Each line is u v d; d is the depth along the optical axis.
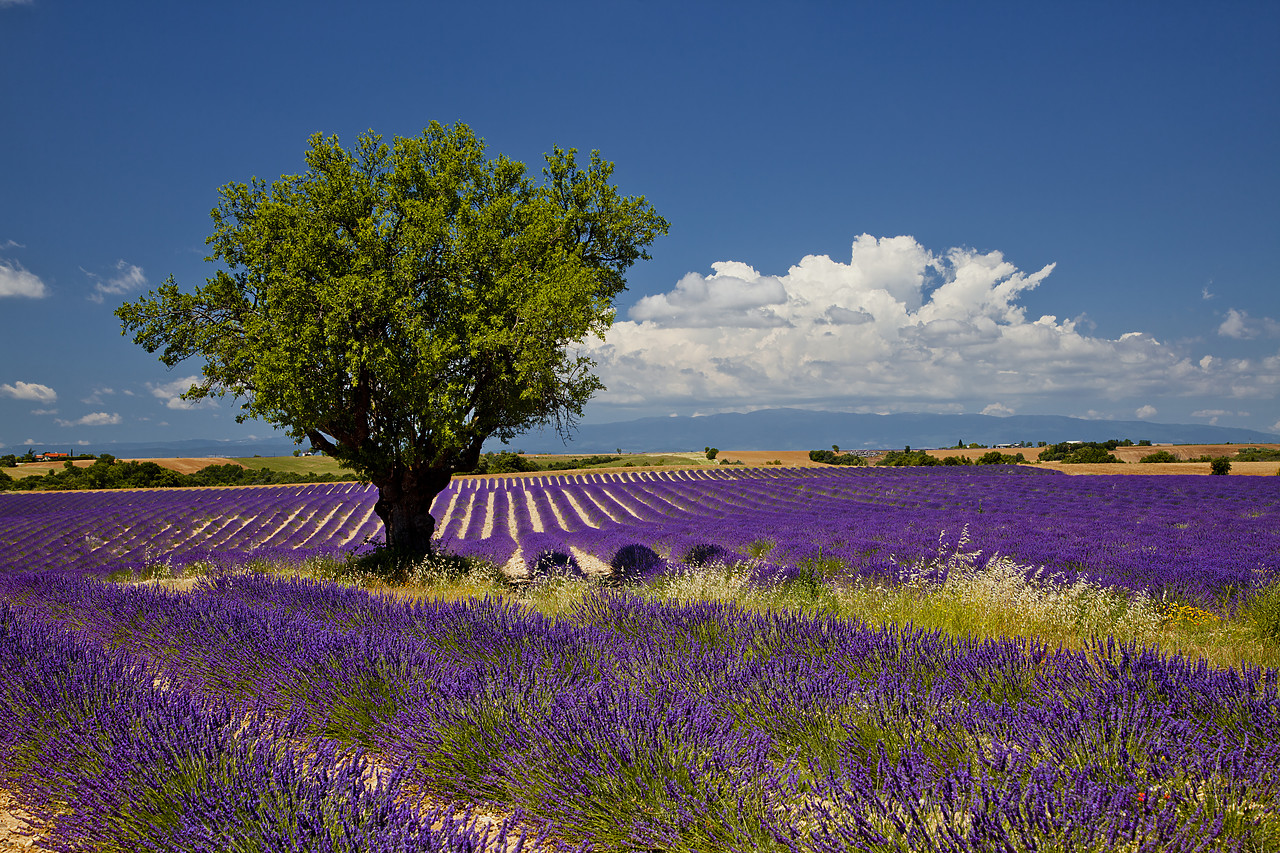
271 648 4.86
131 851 2.52
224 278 12.48
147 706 3.63
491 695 3.57
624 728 2.98
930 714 3.19
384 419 13.23
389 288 11.60
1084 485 35.84
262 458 89.44
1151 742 2.71
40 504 41.34
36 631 5.31
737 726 3.33
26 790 3.10
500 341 11.61
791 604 7.81
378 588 11.39
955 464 68.88
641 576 11.60
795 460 86.50
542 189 14.27
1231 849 2.12
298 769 2.78
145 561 20.17
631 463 84.06
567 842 2.58
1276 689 3.33
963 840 2.10
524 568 17.16
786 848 2.29
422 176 13.09
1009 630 6.69
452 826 2.22
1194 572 9.16
